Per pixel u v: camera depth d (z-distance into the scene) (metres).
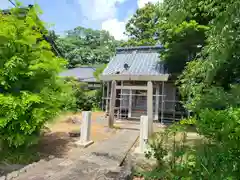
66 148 5.47
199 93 5.70
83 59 30.31
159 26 9.62
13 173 3.18
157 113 11.51
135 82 12.45
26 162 4.29
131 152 5.06
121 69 13.18
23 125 4.23
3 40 4.32
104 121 10.09
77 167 3.38
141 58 14.09
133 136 7.14
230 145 2.64
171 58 11.98
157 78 11.27
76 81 15.73
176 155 3.13
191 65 7.22
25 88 4.72
